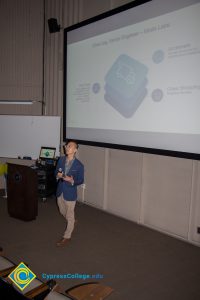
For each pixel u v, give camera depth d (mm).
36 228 4074
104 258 3219
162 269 3014
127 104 4246
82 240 3705
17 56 6324
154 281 2773
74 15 5352
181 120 3574
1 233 3857
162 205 4055
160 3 3732
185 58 3494
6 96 6551
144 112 4016
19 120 5949
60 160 3529
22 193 4273
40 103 6133
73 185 3389
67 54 5250
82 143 5039
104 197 4961
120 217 4688
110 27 4441
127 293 2555
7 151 6066
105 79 4570
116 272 2918
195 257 3324
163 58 3736
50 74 5898
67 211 3486
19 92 6391
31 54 6145
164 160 3986
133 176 4445
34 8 6008
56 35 5715
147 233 4035
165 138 3770
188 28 3445
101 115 4680
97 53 4684
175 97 3621
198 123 3402
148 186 4238
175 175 3861
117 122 4414
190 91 3459
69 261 3119
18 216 4391
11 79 6461
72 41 5125
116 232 4031
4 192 6031
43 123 5770
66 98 5348
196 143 3434
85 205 5301
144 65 3975
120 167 4656
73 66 5145
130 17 4129
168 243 3707
